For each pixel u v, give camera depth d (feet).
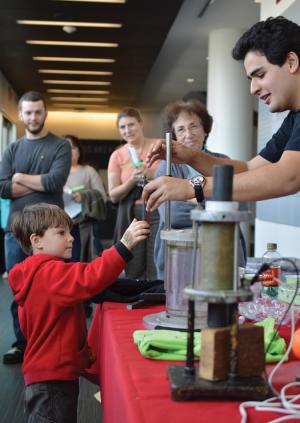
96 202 16.31
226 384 3.18
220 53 26.30
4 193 11.87
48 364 5.97
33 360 6.02
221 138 26.05
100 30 24.73
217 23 25.62
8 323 15.66
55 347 5.99
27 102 12.00
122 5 21.08
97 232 16.62
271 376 3.41
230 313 3.27
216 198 3.23
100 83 37.93
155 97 45.50
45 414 5.98
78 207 16.14
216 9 23.71
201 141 8.95
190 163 6.76
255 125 34.47
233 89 26.08
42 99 12.10
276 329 4.33
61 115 52.03
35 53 29.53
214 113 26.35
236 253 3.23
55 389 6.01
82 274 5.75
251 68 5.52
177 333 4.29
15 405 9.64
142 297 6.08
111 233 43.11
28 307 5.99
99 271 5.70
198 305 4.50
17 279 6.04
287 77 5.41
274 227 14.16
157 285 6.48
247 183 5.07
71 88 39.99
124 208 12.78
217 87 26.27
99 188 17.78
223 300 3.13
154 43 26.89
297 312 5.20
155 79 38.60
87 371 6.69
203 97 34.86
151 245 12.07
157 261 8.57
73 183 17.57
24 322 6.14
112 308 5.90
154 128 52.75
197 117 8.84
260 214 15.49
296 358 4.09
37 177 11.81
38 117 12.02
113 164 13.83
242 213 3.17
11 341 13.69
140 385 3.38
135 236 5.75
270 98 5.57
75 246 13.75
